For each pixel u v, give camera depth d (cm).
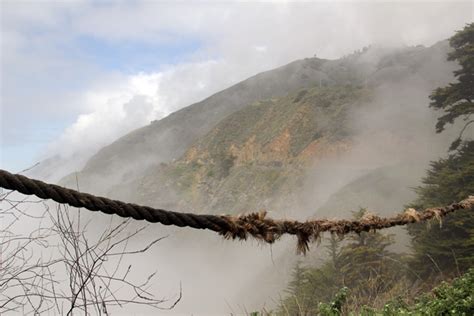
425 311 425
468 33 2197
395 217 330
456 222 1652
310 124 15788
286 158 14850
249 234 191
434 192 1948
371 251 1862
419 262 1689
